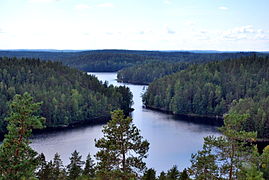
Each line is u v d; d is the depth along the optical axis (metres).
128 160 28.16
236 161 28.66
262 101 116.69
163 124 114.25
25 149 24.00
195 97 142.88
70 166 52.91
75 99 126.88
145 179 34.12
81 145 85.50
